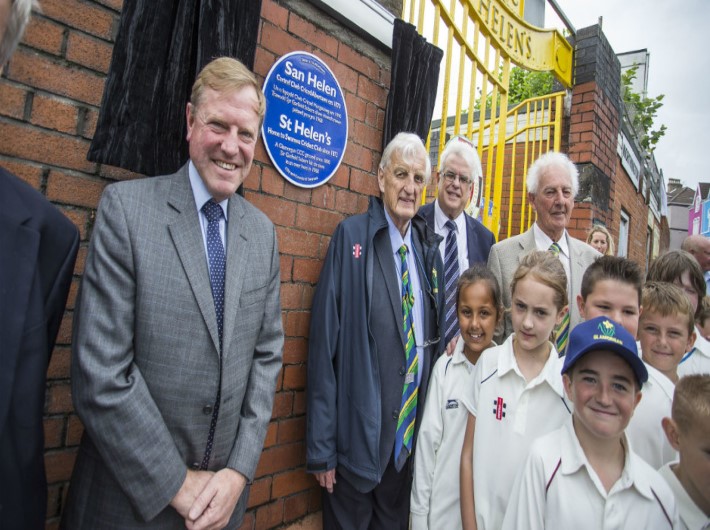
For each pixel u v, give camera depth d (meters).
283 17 1.97
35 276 0.98
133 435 1.09
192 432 1.22
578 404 1.31
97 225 1.19
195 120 1.32
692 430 1.24
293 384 2.05
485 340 1.92
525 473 1.38
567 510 1.27
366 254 1.94
